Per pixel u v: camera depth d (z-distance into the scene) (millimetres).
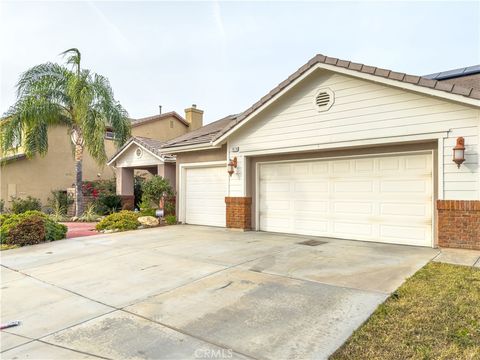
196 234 10398
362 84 8414
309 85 9359
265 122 10328
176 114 25109
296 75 9219
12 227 9281
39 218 9875
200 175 12930
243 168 10930
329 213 9508
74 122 15969
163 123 24344
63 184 20141
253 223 11094
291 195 10305
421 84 7246
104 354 3332
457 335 3395
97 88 15297
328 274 5645
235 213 11109
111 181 20203
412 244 8094
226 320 4008
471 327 3549
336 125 8852
